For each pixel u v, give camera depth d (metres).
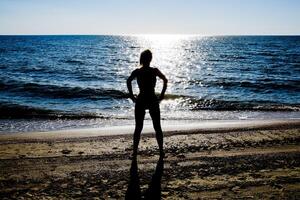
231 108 16.11
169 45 135.50
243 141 8.57
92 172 5.98
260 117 13.88
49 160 6.79
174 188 5.12
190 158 6.90
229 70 41.56
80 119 13.16
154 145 8.09
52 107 15.92
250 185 5.25
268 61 55.31
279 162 6.62
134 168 6.07
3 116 13.42
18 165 6.43
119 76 33.97
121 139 8.91
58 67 42.84
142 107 5.92
